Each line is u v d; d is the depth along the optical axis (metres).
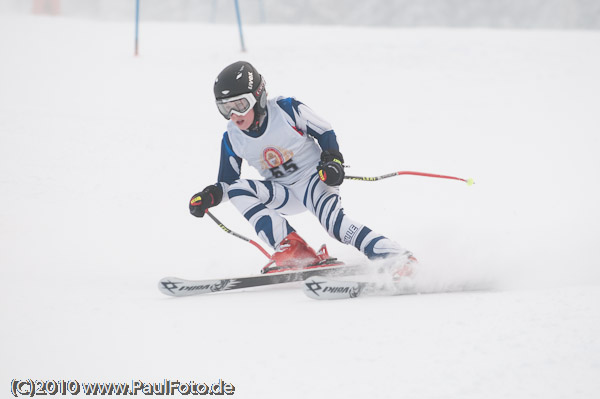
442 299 13.21
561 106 41.19
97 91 44.66
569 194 25.89
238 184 16.14
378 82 46.53
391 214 23.62
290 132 15.60
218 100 15.02
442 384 9.05
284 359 10.20
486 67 50.94
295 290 15.20
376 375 9.44
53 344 11.23
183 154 31.67
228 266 18.31
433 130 36.25
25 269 17.62
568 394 8.59
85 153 30.81
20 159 29.42
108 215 23.53
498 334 10.62
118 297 14.51
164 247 20.39
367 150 32.62
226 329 11.73
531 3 174.88
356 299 13.73
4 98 41.59
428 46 57.78
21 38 65.06
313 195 16.02
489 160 31.12
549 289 13.34
